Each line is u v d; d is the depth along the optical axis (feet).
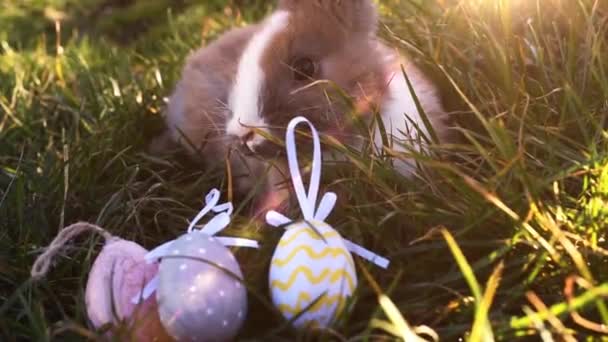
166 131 2.56
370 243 1.74
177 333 1.44
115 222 1.92
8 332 1.57
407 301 1.57
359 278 1.61
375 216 1.76
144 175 2.29
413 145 1.91
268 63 1.97
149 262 1.56
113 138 2.36
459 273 1.56
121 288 1.53
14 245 1.83
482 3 2.42
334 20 2.04
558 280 1.56
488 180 1.69
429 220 1.70
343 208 1.79
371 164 1.75
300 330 1.49
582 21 2.28
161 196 2.18
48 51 3.77
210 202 1.69
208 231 1.61
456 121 2.20
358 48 2.06
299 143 1.89
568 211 1.69
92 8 4.34
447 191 1.77
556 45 2.27
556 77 2.07
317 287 1.47
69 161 2.06
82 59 3.07
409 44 2.30
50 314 1.70
